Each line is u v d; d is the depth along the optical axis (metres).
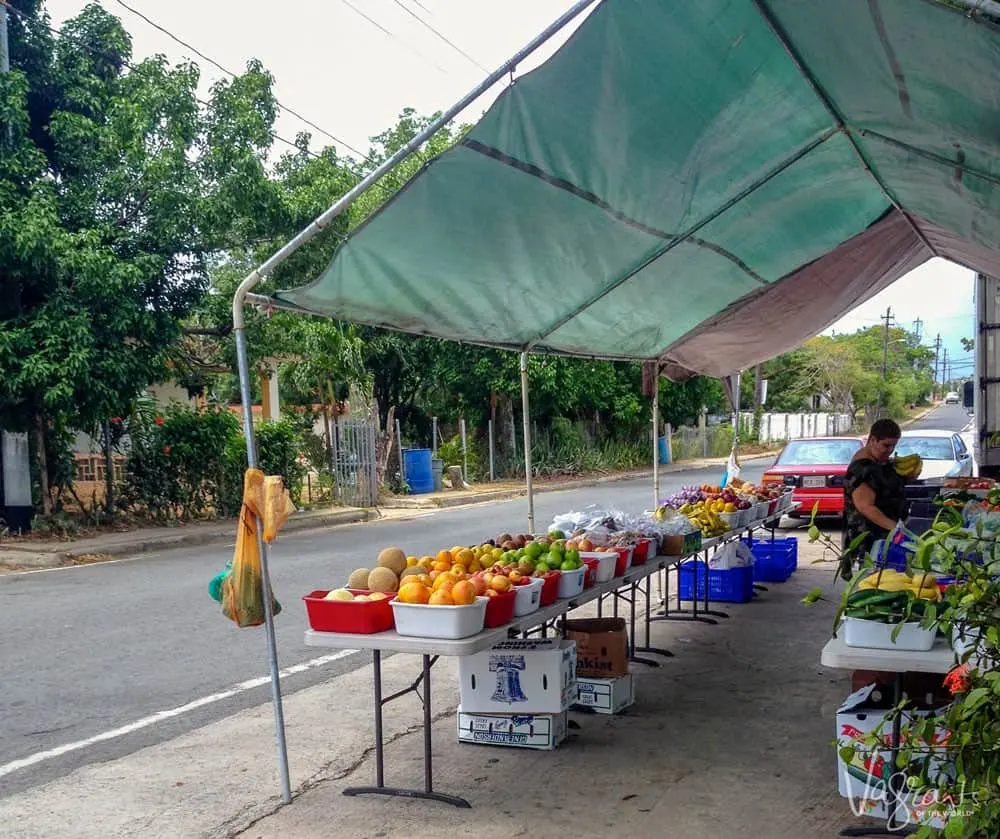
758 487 10.41
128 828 4.22
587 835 4.04
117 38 14.76
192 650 7.58
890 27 3.36
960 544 3.20
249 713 5.95
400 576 4.91
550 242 5.19
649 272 6.16
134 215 14.77
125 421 15.91
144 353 14.37
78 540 13.71
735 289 7.02
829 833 3.99
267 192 15.52
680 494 9.02
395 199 4.34
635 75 3.92
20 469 13.80
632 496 21.88
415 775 4.79
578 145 4.32
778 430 50.41
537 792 4.53
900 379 85.38
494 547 5.60
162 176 14.34
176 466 16.22
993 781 2.70
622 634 5.82
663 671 6.72
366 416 20.30
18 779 4.88
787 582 10.39
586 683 5.75
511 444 27.17
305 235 4.43
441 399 26.31
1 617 8.84
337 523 17.55
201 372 18.45
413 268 5.03
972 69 3.43
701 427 40.97
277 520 4.48
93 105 14.30
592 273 5.86
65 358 12.77
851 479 6.52
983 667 3.26
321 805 4.44
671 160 4.66
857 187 5.75
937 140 4.48
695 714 5.70
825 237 6.49
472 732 5.26
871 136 4.79
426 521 17.53
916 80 3.79
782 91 4.21
